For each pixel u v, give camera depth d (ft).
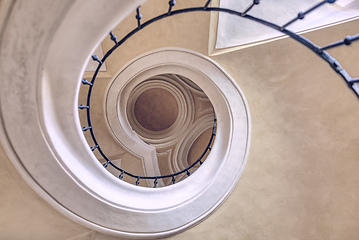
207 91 13.61
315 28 10.72
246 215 10.79
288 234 10.57
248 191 11.06
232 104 12.48
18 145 6.34
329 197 10.37
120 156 22.12
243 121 12.08
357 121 9.94
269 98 11.94
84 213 8.40
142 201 10.45
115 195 9.69
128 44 14.46
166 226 9.88
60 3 4.51
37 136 6.42
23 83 5.45
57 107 6.55
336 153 10.36
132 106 31.65
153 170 23.38
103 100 18.04
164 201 10.82
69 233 8.94
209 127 32.50
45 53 5.11
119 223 9.14
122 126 20.18
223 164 11.39
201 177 11.93
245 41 12.84
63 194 7.80
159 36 13.92
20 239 8.41
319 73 10.71
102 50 14.78
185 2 12.46
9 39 4.83
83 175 8.44
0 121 5.86
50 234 8.75
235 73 12.92
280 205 10.84
